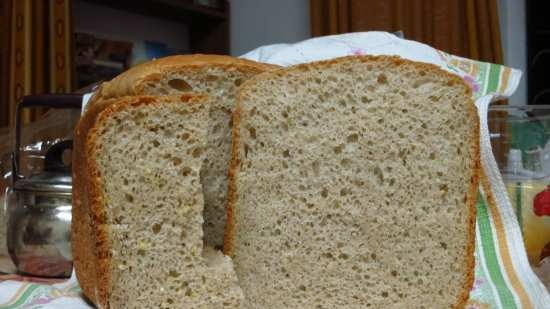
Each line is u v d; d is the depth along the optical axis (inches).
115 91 12.9
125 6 31.1
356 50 17.7
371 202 13.0
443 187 13.1
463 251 13.2
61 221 17.3
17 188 17.6
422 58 18.0
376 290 13.1
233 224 12.4
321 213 12.9
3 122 25.7
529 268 14.8
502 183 15.7
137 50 32.5
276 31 36.2
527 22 31.4
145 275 11.4
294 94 12.6
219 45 36.1
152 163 11.2
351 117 12.8
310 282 12.9
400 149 12.9
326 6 33.5
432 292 13.2
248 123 12.4
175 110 11.2
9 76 25.5
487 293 14.0
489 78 18.3
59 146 17.9
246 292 12.7
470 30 31.2
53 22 26.0
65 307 12.9
